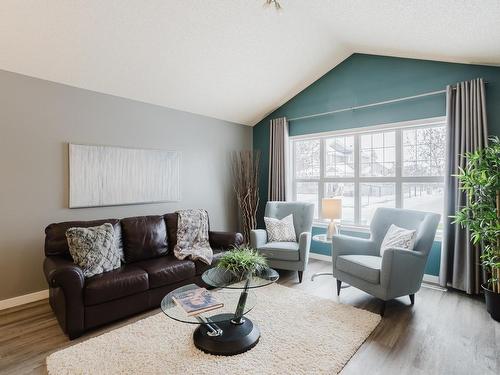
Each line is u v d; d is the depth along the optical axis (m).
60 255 2.70
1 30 2.39
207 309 1.96
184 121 4.30
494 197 2.58
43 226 2.99
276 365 1.87
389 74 3.74
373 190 4.07
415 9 2.42
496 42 2.54
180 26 2.85
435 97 3.40
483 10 2.15
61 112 3.09
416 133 3.68
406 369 1.86
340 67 4.20
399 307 2.75
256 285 2.21
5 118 2.75
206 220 3.74
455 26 2.47
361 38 3.42
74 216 3.21
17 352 2.05
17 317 2.59
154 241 3.25
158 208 3.98
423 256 2.72
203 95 4.07
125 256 3.06
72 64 2.92
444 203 3.17
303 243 3.41
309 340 2.15
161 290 2.77
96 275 2.49
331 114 4.35
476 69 3.09
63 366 1.86
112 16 2.55
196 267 3.07
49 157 3.02
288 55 3.70
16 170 2.82
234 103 4.48
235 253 2.48
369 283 2.68
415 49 3.24
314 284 3.37
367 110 3.98
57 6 2.34
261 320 2.46
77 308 2.23
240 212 5.12
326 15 3.04
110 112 3.48
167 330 2.31
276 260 3.51
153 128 3.92
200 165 4.54
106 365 1.87
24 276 2.89
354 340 2.16
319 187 4.61
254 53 3.50
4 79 2.74
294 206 4.16
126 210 3.65
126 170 3.60
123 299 2.50
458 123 3.08
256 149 5.32
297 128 4.76
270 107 4.90
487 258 2.68
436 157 3.53
